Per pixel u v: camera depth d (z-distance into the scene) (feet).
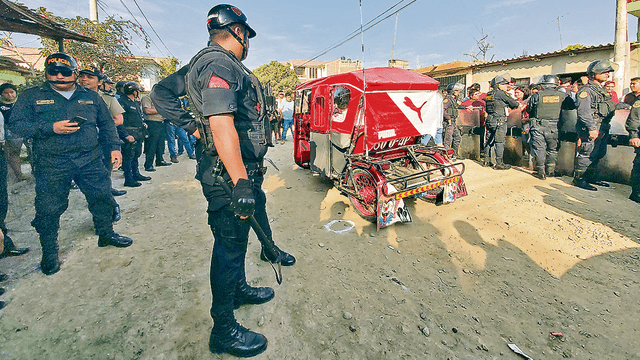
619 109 16.05
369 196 12.51
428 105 13.39
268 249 5.95
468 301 7.48
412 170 14.30
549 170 17.76
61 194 8.20
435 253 9.74
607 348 6.06
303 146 18.95
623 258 9.21
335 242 10.55
